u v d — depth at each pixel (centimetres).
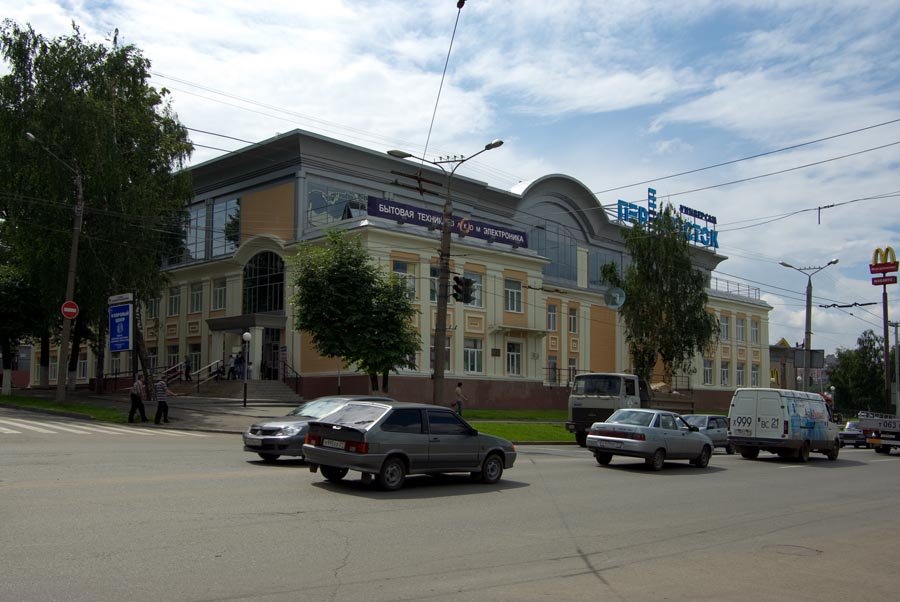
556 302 5650
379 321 3466
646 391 3114
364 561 835
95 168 3534
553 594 739
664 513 1283
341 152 4741
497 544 962
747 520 1249
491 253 4756
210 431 2691
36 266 3606
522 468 1917
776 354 8144
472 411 4234
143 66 3888
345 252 3525
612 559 913
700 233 6419
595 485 1620
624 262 6538
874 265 4716
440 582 763
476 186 5353
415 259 4316
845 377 7975
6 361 4512
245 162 4884
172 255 4659
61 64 3562
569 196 6016
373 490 1383
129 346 3206
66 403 3484
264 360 4547
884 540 1118
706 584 810
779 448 2584
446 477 1642
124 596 664
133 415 2914
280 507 1143
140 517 1015
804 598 772
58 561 774
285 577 752
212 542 889
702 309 4828
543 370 5138
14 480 1300
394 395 4125
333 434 1395
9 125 3528
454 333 4512
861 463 2672
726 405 6850
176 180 3988
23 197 3500
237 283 4884
